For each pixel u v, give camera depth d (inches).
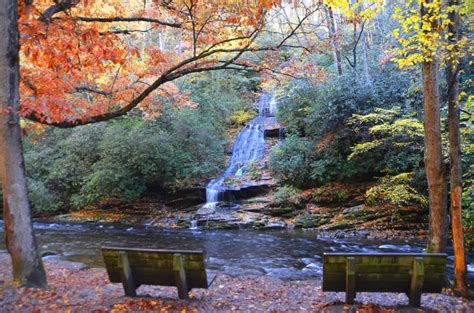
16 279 197.3
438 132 226.4
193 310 169.5
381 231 472.4
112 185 640.4
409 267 162.7
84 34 211.9
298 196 567.5
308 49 326.3
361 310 164.1
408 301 182.2
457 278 210.7
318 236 473.7
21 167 199.2
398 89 525.0
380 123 499.8
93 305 171.8
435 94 224.8
